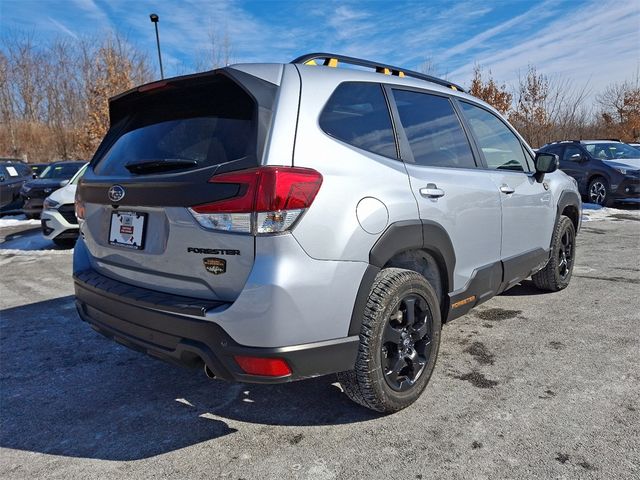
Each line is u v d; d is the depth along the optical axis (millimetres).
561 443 2250
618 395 2682
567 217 4613
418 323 2590
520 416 2494
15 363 3383
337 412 2605
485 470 2076
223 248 2010
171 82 2438
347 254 2141
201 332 2045
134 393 2906
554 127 23438
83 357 3477
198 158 2197
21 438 2445
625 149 12156
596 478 2004
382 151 2516
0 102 37156
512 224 3516
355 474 2080
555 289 4645
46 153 37531
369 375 2314
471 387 2828
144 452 2301
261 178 1948
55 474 2150
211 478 2092
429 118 2967
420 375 2621
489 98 21344
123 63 24328
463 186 2934
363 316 2268
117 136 2859
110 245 2561
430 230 2592
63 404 2787
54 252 7699
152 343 2248
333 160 2201
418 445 2273
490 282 3268
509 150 3797
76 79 35875
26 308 4699
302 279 1998
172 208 2156
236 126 2158
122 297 2336
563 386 2805
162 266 2254
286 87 2223
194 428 2498
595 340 3482
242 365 2008
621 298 4453
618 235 7891
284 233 1963
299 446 2305
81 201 2824
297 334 2014
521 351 3330
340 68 2564
